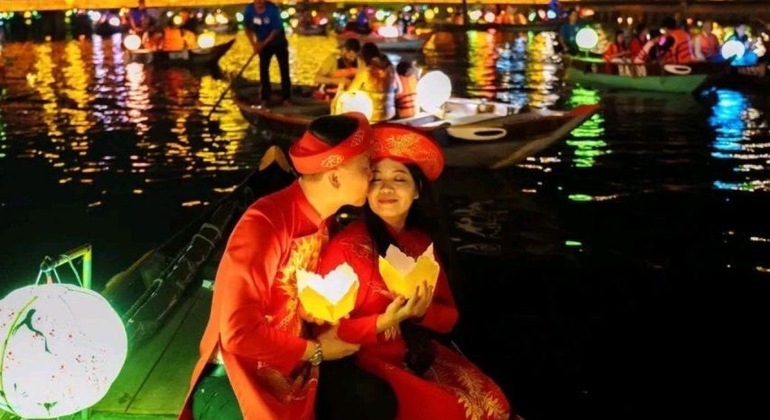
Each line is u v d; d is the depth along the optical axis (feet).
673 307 23.07
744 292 24.07
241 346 9.80
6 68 81.25
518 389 18.78
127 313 16.14
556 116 36.60
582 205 33.19
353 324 10.55
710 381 19.03
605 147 42.96
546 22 110.63
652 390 18.66
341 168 10.25
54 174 39.75
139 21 88.69
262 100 48.80
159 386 13.97
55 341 10.86
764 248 27.66
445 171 37.37
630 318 22.40
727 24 103.60
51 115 55.16
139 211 33.83
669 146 42.91
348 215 29.89
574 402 18.21
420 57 86.43
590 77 64.44
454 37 107.04
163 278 17.93
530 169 38.75
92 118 53.93
